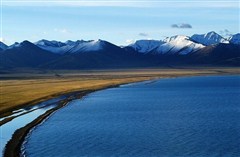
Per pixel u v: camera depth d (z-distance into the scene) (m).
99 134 102.44
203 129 108.00
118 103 173.88
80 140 95.12
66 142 93.00
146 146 89.31
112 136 99.94
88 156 81.50
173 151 84.81
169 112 143.75
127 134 102.44
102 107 158.62
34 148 87.12
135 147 88.50
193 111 145.50
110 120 125.25
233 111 143.38
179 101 182.00
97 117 131.12
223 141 92.81
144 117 131.50
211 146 88.31
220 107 156.25
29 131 104.88
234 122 118.38
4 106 152.50
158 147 88.31
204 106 160.75
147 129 109.31
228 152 83.19
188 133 102.94
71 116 133.50
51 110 145.62
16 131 104.06
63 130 107.50
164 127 112.19
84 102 176.62
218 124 115.38
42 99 180.00
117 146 89.38
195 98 195.25
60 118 128.88
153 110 149.75
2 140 94.00
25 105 158.50
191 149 86.25
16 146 87.81
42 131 105.50
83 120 124.56
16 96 187.38
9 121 120.25
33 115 132.50
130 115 136.38
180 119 126.31
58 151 84.81
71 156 81.38
